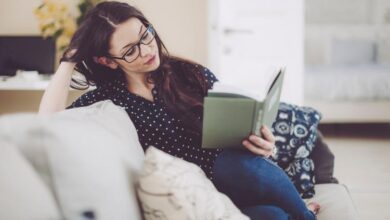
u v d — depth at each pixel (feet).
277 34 10.97
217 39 10.33
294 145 5.53
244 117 3.27
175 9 10.30
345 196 5.17
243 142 3.47
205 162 4.18
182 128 4.13
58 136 2.32
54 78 4.26
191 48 10.43
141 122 4.13
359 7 17.85
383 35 16.62
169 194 2.68
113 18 3.76
